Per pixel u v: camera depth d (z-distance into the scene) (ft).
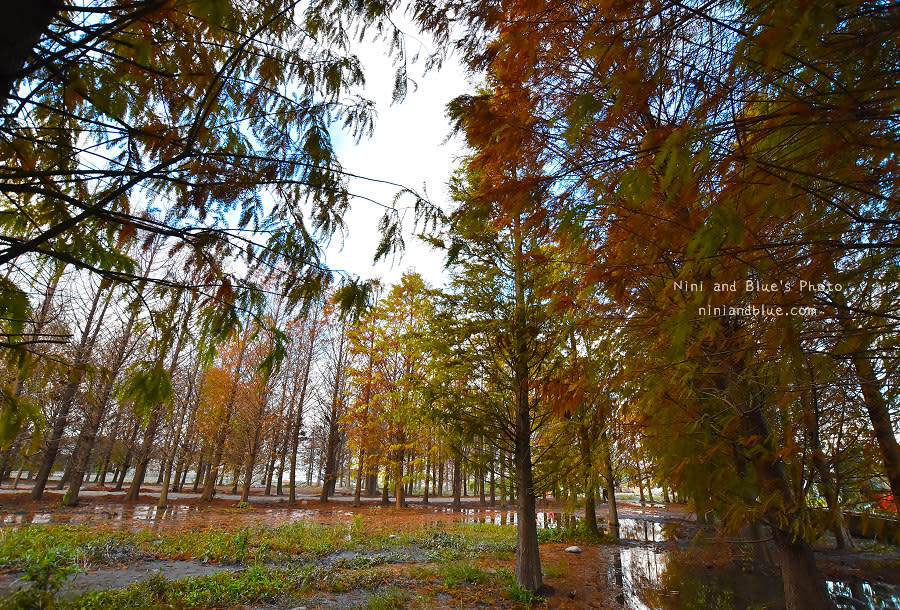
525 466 24.49
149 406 6.86
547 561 32.89
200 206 7.13
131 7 4.56
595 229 6.64
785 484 10.96
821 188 4.69
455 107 7.34
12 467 56.49
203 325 7.16
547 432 26.00
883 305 6.13
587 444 22.45
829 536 36.65
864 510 9.51
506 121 7.04
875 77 3.97
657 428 11.05
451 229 8.01
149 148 6.86
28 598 16.33
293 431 81.71
